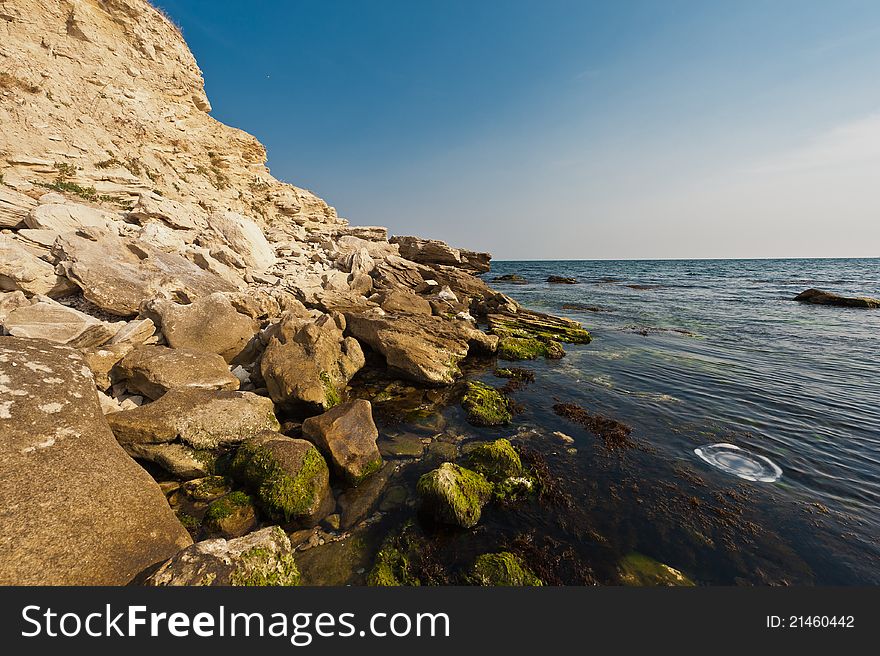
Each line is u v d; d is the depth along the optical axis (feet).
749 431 35.24
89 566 14.51
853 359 58.29
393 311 67.97
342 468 26.02
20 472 15.42
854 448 32.07
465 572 19.21
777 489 26.71
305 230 148.05
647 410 40.11
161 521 18.06
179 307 39.47
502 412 38.60
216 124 131.95
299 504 22.17
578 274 296.30
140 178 86.63
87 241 45.06
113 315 41.09
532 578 18.98
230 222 75.00
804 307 114.21
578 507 24.58
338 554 20.12
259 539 16.49
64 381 21.12
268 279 68.28
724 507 24.73
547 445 32.71
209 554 14.96
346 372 43.91
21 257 37.99
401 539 21.25
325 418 28.71
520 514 23.79
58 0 85.35
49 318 29.94
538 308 116.47
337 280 73.92
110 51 95.76
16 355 20.84
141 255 50.34
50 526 14.52
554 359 60.03
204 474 25.14
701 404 41.52
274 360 36.65
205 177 114.42
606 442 33.24
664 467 29.43
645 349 66.23
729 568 19.98
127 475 18.61
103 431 20.49
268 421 29.45
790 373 51.75
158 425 24.73
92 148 80.07
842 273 272.51
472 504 22.93
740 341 71.61
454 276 107.86
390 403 40.68
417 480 27.14
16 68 73.31
